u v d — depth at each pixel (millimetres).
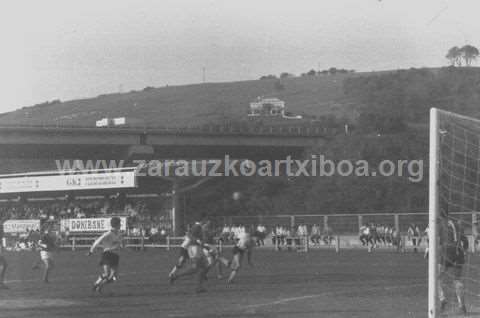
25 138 108500
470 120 16906
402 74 117438
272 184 95125
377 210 87375
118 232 23078
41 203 76438
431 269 14125
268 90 189375
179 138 118562
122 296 22016
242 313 17547
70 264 41062
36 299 21266
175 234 64625
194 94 195250
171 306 19172
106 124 124188
